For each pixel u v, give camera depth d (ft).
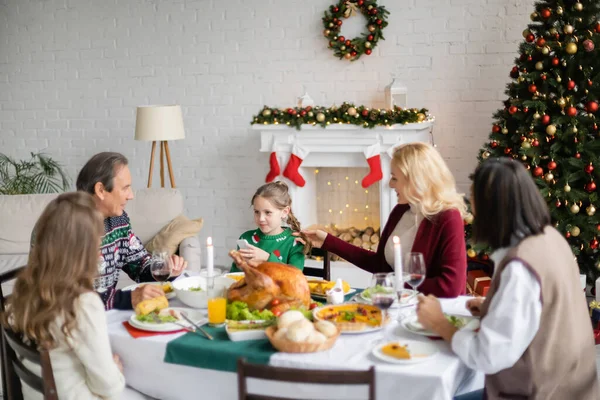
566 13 12.98
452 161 15.88
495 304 5.63
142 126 15.88
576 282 5.98
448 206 7.82
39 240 5.89
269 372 5.01
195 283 7.91
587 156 12.92
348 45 15.88
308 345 5.91
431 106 15.84
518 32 15.07
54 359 5.97
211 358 6.09
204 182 18.01
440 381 5.45
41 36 18.90
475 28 15.31
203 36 17.40
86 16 18.37
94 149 18.86
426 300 6.38
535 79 13.06
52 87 19.01
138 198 14.08
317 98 16.69
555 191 12.84
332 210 17.13
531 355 5.76
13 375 6.70
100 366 5.85
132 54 18.08
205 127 17.76
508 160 5.99
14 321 6.13
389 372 5.58
